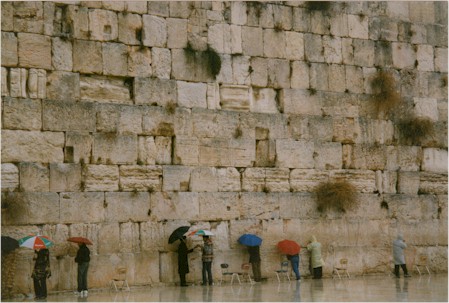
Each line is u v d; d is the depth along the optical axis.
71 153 22.70
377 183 26.86
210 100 24.66
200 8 24.91
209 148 24.45
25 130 22.20
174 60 24.31
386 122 27.30
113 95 23.55
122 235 23.02
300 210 25.50
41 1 22.83
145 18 24.09
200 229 23.97
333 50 26.69
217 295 20.11
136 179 23.39
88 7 23.42
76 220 22.50
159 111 23.94
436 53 28.50
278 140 25.44
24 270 21.69
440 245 27.66
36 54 22.58
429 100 28.12
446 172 28.05
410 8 28.31
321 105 26.25
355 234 26.27
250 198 24.81
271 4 25.95
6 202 21.70
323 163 26.02
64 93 22.80
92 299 19.98
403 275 26.78
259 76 25.45
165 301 18.80
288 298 18.91
